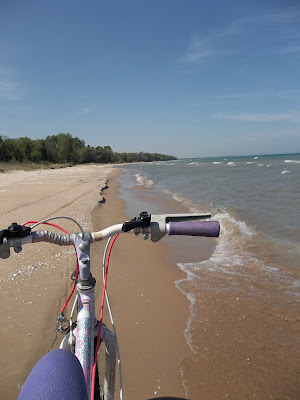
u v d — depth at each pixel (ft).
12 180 87.40
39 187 64.44
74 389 3.64
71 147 315.78
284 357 10.72
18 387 9.18
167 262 20.17
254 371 10.09
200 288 16.12
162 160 637.30
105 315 13.69
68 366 3.92
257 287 16.05
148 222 5.21
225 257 20.86
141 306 14.38
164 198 51.11
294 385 9.47
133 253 21.97
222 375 9.96
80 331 5.17
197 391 9.38
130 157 523.70
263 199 42.24
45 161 249.55
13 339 11.28
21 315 12.80
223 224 29.30
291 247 21.68
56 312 13.10
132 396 9.27
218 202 41.45
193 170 139.95
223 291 15.71
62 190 57.93
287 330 12.23
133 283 16.87
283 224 27.61
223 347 11.33
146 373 10.16
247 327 12.50
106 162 402.11
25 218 30.07
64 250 20.89
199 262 20.12
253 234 25.38
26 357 10.42
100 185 70.85
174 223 5.26
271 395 9.13
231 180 75.72
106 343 6.14
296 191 48.37
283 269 18.22
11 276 16.62
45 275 16.78
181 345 11.51
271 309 13.80
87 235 5.31
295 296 14.92
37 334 11.60
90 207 38.04
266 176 82.28
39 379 3.64
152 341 11.80
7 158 183.83
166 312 13.82
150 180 96.37
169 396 9.23
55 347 10.96
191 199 47.32
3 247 4.99
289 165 141.08
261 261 19.69
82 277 5.28
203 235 5.31
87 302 5.32
